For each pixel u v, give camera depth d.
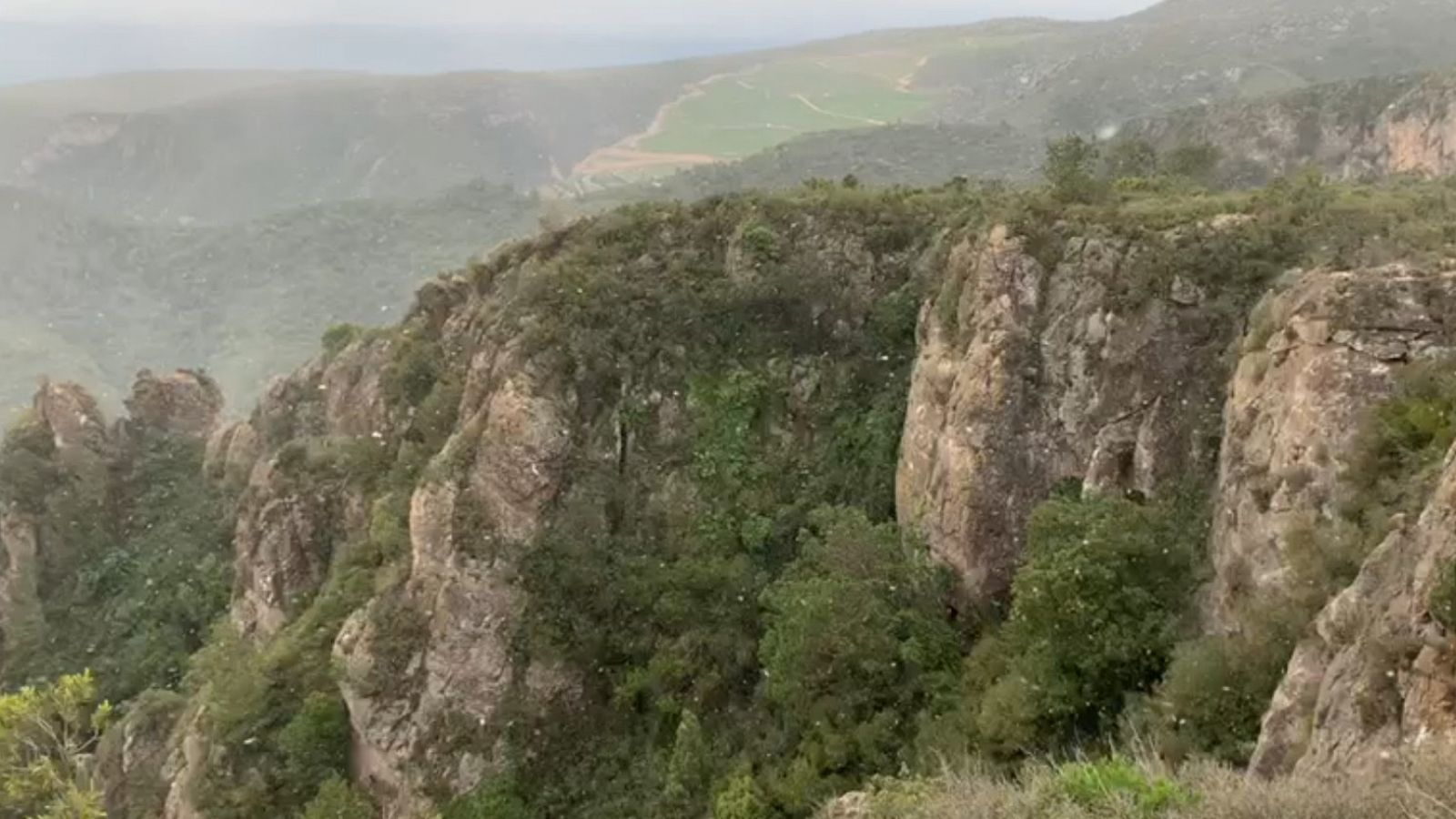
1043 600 20.55
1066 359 25.36
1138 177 34.41
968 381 26.11
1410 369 17.61
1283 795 11.48
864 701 23.83
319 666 33.12
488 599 29.86
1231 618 18.95
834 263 34.59
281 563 41.50
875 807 15.94
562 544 30.36
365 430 45.56
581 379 32.47
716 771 25.11
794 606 25.53
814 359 33.69
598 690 29.34
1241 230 24.53
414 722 29.47
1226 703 17.03
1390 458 16.95
